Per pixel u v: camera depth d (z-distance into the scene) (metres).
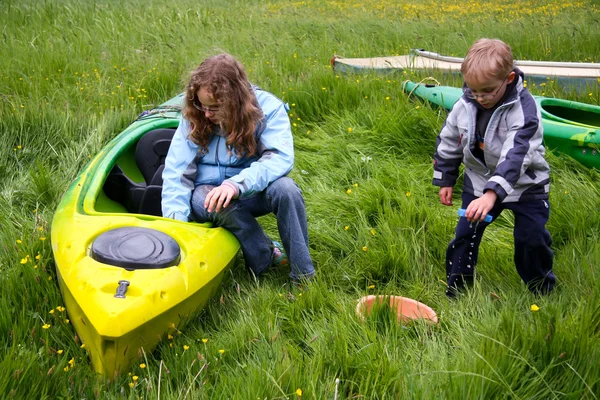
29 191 4.25
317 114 5.75
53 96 5.91
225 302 3.02
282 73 6.86
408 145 5.03
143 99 6.12
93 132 5.01
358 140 5.12
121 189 3.87
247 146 3.13
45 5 9.84
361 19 10.98
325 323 2.76
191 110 3.08
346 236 3.77
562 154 4.62
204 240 2.94
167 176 3.21
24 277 3.01
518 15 11.97
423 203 3.95
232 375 2.43
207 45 8.28
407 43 8.62
